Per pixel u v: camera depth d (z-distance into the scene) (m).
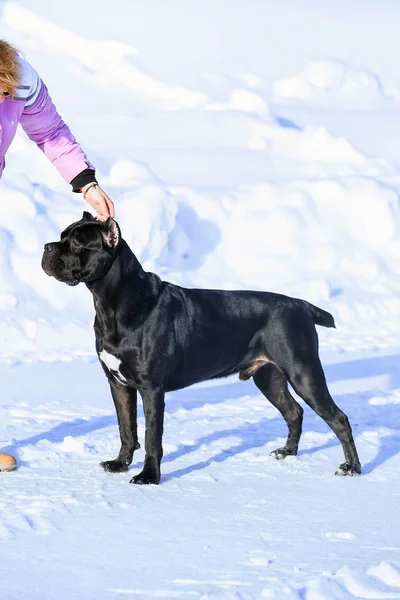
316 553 5.27
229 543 5.43
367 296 15.70
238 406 9.65
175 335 7.03
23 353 12.16
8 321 12.78
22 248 14.42
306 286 15.54
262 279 16.03
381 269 16.72
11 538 5.41
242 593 4.52
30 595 4.57
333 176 19.22
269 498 6.45
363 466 7.43
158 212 15.43
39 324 12.88
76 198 16.23
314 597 4.53
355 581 4.66
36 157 17.28
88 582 4.76
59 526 5.68
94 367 11.48
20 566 4.97
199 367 7.28
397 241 17.56
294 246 16.84
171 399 9.96
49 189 16.06
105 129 20.98
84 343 12.83
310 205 17.62
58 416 8.91
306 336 7.43
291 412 7.78
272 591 4.54
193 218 16.80
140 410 9.21
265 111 22.75
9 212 14.84
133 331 6.86
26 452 7.42
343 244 17.16
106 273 6.78
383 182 19.16
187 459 7.52
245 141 21.02
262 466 7.38
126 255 6.86
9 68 6.16
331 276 16.33
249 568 5.00
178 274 15.45
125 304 6.85
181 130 21.17
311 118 23.17
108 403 9.59
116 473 7.05
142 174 17.64
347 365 12.02
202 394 10.29
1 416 8.81
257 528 5.74
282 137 21.02
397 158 21.73
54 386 10.35
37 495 6.32
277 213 17.14
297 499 6.44
